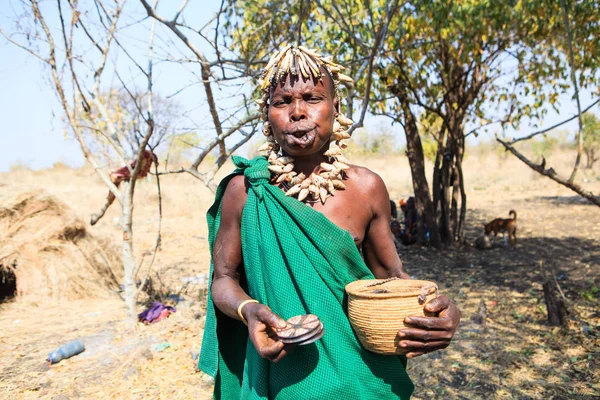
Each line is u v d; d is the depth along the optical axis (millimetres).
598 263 8438
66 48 5688
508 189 19984
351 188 1967
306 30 6918
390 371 1864
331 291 1797
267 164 1923
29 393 4742
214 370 1993
